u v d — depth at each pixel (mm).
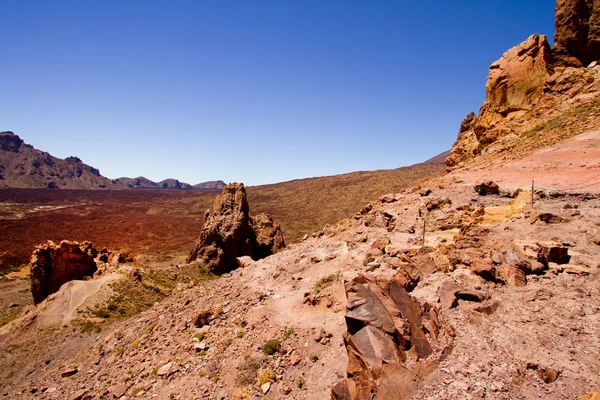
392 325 9094
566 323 8977
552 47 39250
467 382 7535
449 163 46156
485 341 8828
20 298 46156
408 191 33031
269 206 139000
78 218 122812
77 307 32594
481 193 23422
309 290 15773
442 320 9953
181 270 47750
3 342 28781
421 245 17484
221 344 13242
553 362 7770
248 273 21828
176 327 16828
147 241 89125
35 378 21312
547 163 26750
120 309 33219
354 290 10508
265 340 12445
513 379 7488
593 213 15477
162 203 170875
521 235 15102
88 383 15148
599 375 7203
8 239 83438
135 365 14695
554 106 35844
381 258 15984
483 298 10609
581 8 36625
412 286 12328
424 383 7676
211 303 18656
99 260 43062
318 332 11586
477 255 13172
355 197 131000
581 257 12164
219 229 53875
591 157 24859
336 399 8102
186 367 12656
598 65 35750
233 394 10297
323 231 27938
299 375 10156
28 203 159375
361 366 8477
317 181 179250
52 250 41219
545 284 10945
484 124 42094
